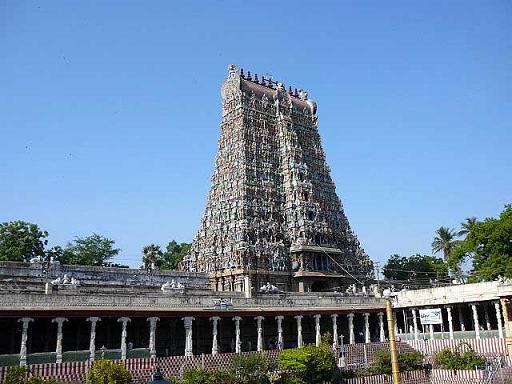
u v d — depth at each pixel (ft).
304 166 374.22
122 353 184.03
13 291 191.31
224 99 388.78
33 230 345.72
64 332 202.28
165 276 303.48
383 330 282.56
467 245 306.96
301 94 433.48
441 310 277.23
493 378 198.90
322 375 192.85
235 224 336.49
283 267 337.93
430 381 214.07
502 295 242.99
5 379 141.28
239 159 355.97
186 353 203.10
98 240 427.33
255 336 255.29
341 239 390.01
